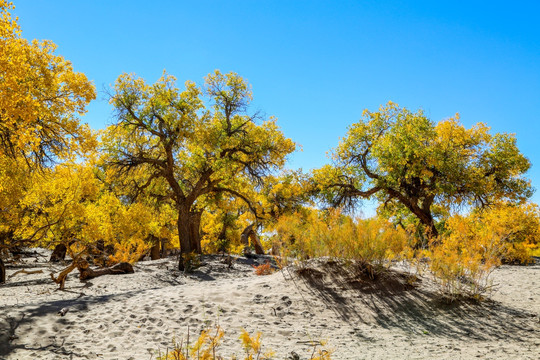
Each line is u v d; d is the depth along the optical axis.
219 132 27.03
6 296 11.37
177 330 6.49
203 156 26.05
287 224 10.35
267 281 9.36
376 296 8.37
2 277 16.17
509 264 16.20
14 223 18.81
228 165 26.17
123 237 24.56
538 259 18.66
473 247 9.20
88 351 5.59
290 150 28.47
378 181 25.73
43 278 17.41
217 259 23.91
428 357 5.36
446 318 7.38
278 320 7.12
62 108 14.37
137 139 24.95
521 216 17.42
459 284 8.74
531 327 6.81
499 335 6.46
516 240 16.81
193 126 25.05
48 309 7.37
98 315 7.18
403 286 8.82
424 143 25.81
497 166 26.28
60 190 20.08
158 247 37.03
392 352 5.60
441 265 8.63
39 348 5.72
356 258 9.32
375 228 9.55
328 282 8.98
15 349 5.66
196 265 19.92
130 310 7.46
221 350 5.47
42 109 13.50
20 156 15.68
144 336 6.22
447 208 25.41
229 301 7.98
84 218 21.39
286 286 8.87
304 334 6.43
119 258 20.56
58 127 14.69
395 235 9.51
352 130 28.62
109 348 5.69
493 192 25.67
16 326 6.45
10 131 12.31
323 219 10.58
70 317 7.03
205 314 7.23
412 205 25.47
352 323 7.14
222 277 18.36
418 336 6.46
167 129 24.17
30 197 19.53
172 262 22.94
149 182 25.06
